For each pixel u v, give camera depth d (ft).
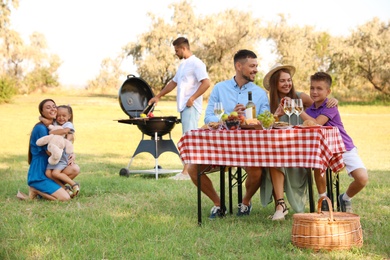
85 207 18.89
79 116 86.79
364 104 124.67
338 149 15.42
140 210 18.17
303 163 14.61
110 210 18.29
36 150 20.74
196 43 148.77
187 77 26.16
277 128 15.42
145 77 155.02
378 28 142.41
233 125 15.53
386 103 125.08
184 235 14.46
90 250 13.08
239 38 144.56
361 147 43.65
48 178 20.66
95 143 50.44
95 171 29.81
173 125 27.96
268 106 17.51
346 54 140.46
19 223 16.37
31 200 20.42
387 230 14.76
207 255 12.80
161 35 150.51
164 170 28.55
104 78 179.42
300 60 153.48
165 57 150.30
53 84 169.99
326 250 12.64
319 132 14.40
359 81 143.13
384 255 12.35
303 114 16.30
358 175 16.03
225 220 16.43
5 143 49.85
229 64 146.00
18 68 151.23
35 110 98.32
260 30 147.23
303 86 155.94
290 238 13.83
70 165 21.12
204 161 15.56
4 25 137.08
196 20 148.97
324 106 16.57
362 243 13.16
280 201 16.21
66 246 13.41
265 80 17.61
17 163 34.01
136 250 13.15
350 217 13.08
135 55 157.07
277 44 156.66
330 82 16.58
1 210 18.43
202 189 16.99
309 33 164.35
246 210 17.22
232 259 12.30
